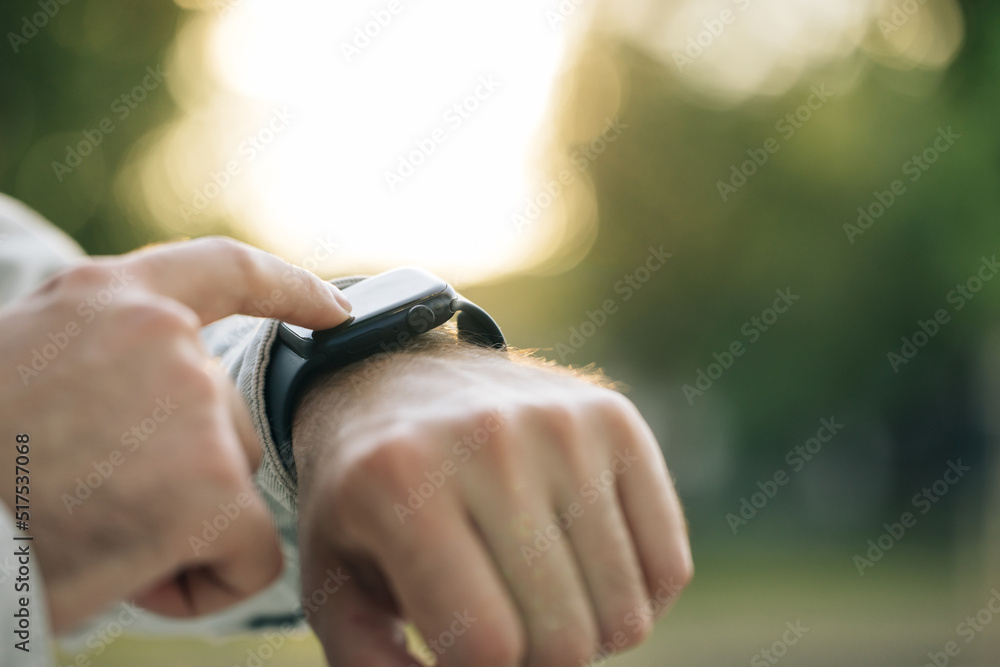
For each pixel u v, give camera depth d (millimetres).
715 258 15852
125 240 9438
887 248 12359
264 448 824
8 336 573
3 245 1209
